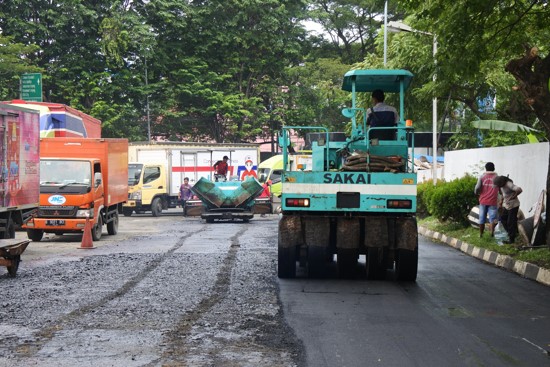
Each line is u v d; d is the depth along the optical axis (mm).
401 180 12109
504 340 7738
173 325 8242
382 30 36250
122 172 24938
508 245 16359
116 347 7168
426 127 52656
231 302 9828
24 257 16141
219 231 24578
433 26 14375
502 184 16844
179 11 49875
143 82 48375
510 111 27281
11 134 17500
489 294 11148
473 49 14156
